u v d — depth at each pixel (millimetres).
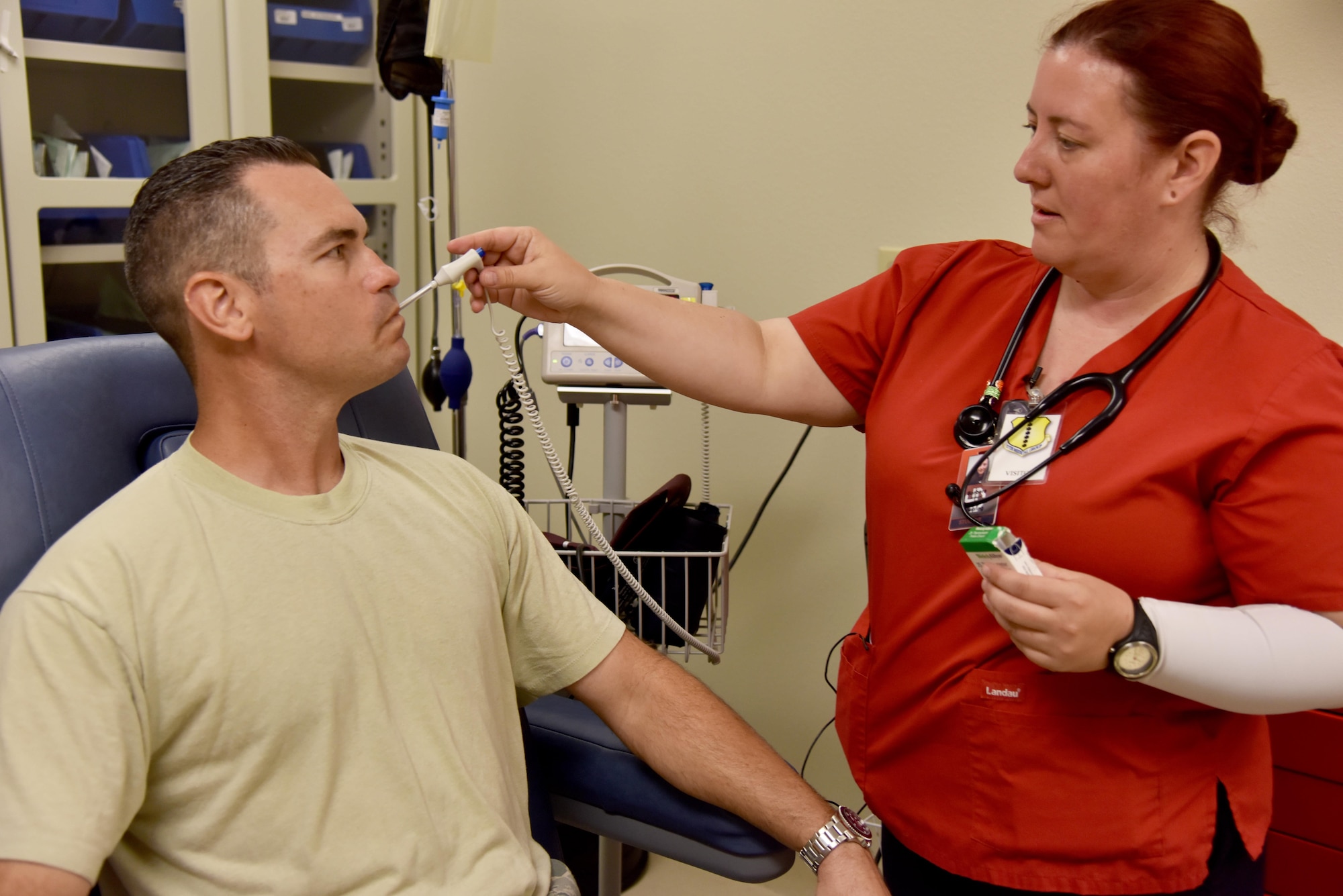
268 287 941
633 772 1185
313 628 951
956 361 1082
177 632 887
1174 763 978
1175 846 977
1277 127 917
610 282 1184
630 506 1664
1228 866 1005
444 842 995
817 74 1843
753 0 1893
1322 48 1388
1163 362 952
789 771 1128
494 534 1149
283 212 947
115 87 2162
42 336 2072
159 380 1194
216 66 2207
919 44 1717
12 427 1071
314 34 2334
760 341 1224
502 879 1009
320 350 969
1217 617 873
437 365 2072
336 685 953
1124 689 963
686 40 2004
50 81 2066
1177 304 961
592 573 1488
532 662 1193
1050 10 1569
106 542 884
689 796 1156
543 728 1255
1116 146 879
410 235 2590
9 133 1964
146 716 869
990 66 1648
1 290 2002
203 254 933
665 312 1186
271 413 983
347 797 951
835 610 2002
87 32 2084
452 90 1924
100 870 917
